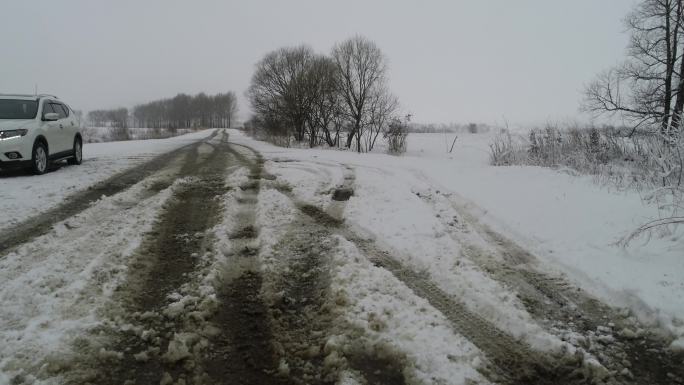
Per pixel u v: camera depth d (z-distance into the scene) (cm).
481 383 293
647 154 923
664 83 1861
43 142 989
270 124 3412
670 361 332
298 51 3278
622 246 521
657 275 443
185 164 1274
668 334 362
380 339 335
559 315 393
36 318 342
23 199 718
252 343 334
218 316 370
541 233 596
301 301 402
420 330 352
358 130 2597
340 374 299
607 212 645
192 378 291
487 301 403
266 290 418
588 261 495
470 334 356
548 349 338
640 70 1898
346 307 383
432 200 794
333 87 2650
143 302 387
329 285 431
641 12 1881
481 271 474
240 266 476
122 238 532
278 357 317
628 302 409
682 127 777
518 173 1029
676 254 483
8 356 295
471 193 837
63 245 503
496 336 355
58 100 1153
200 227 606
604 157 1147
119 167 1153
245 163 1321
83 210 662
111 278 421
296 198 799
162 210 688
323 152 1895
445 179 1002
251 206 734
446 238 571
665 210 616
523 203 743
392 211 700
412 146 2786
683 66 1822
